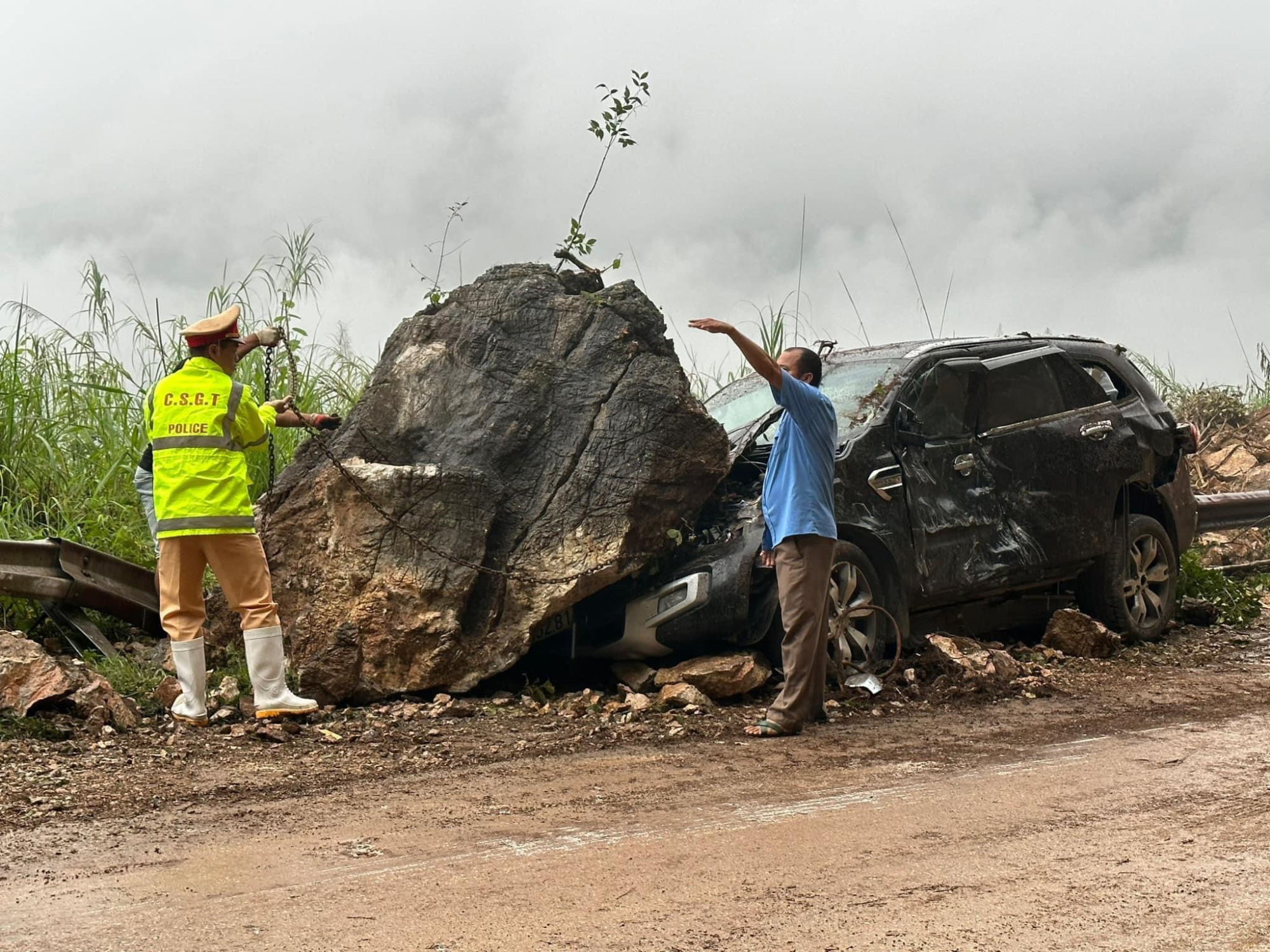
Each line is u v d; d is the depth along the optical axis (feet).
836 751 19.30
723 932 11.50
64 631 25.16
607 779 17.57
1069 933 11.44
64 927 11.69
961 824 15.08
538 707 22.31
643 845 14.30
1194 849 13.96
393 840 14.61
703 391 35.70
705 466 23.79
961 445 25.88
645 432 23.57
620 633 23.77
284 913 12.05
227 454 21.06
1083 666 26.03
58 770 17.80
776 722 20.52
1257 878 12.90
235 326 21.83
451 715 21.84
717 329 19.85
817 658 20.89
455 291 25.38
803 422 20.58
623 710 22.02
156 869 13.51
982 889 12.64
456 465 23.59
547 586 22.91
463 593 22.68
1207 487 48.01
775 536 20.88
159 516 20.86
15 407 30.22
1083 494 27.48
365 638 22.56
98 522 28.66
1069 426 27.68
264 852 14.11
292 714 21.17
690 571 23.24
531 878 13.10
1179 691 23.81
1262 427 52.60
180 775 17.83
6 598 25.18
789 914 11.96
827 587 20.86
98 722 20.42
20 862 13.75
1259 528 42.50
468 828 15.11
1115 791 16.61
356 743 19.98
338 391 32.91
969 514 25.54
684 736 20.44
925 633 25.79
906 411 25.13
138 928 11.67
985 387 26.71
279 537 23.49
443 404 24.32
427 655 22.53
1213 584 32.60
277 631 21.29
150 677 23.22
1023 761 18.49
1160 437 29.45
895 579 24.31
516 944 11.25
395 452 24.30
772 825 15.10
